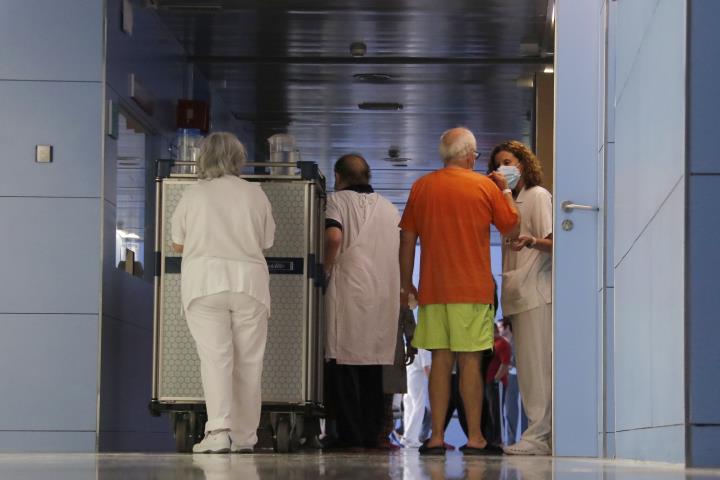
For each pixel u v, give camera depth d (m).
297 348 10.88
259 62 17.58
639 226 7.31
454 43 16.81
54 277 12.20
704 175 5.83
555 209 10.27
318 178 11.23
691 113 5.86
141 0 14.05
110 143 12.53
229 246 9.87
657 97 6.67
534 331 10.43
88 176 12.28
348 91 19.44
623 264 8.05
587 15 10.38
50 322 12.16
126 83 13.30
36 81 12.34
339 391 12.37
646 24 7.14
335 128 22.36
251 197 10.02
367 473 4.83
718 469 5.48
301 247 10.92
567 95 10.37
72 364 12.14
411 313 13.07
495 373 16.34
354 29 16.12
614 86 9.94
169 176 10.91
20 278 12.20
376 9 15.21
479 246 9.89
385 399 13.27
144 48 14.28
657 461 6.48
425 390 23.89
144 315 14.09
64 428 12.09
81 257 12.20
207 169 10.10
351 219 12.30
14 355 12.14
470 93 19.52
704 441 5.68
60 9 12.40
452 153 10.14
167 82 15.70
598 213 10.20
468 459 8.02
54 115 12.31
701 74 5.86
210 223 9.88
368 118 21.47
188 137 11.52
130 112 13.61
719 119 5.84
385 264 12.33
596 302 10.15
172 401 10.78
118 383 12.86
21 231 12.23
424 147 24.06
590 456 10.00
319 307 11.34
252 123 21.94
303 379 10.84
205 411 10.79
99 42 12.38
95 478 4.27
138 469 5.37
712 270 5.77
